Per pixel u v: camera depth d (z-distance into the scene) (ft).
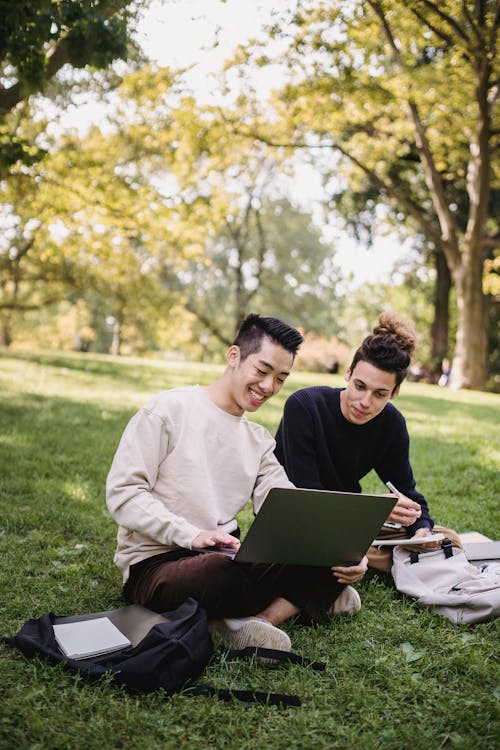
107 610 10.24
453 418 37.40
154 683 7.84
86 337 133.28
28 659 8.38
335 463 11.89
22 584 11.03
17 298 112.37
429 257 92.53
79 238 55.21
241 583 9.11
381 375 10.98
